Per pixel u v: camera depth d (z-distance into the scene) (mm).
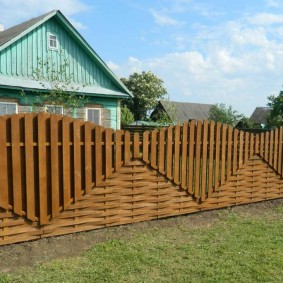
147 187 5246
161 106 43625
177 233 4977
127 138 4996
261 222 5645
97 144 4730
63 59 14312
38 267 3717
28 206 4188
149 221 5320
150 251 4250
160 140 5309
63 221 4508
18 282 3375
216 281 3490
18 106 12164
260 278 3578
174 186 5535
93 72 15406
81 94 13641
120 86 16031
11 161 4070
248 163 6453
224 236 4887
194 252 4242
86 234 4672
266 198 6789
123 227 5027
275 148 6816
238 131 6266
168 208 5496
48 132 4324
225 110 42812
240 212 6156
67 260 3922
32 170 4211
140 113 58969
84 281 3416
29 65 13289
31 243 4234
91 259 3957
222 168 6109
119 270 3688
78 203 4613
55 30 14070
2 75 12406
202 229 5195
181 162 5590
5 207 4031
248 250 4348
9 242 4098
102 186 4812
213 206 6035
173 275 3613
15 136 4070
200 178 5852
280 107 32531
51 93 11359
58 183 4438
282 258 4105
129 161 5043
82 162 4637
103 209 4844
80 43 14750
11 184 4090
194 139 5715
